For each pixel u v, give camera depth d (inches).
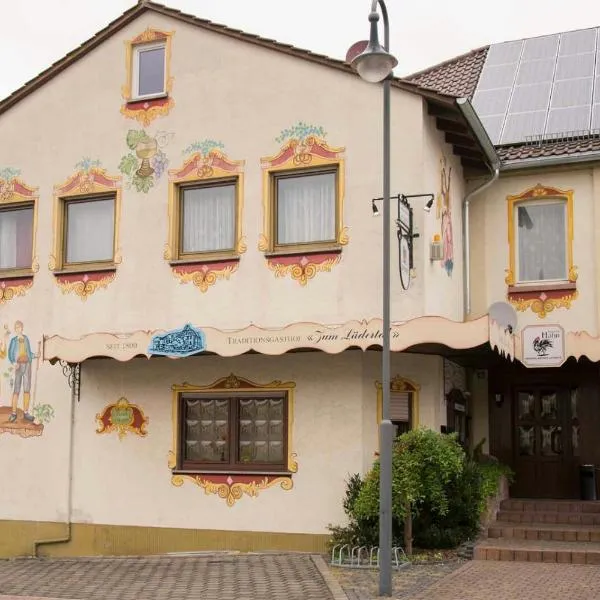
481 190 658.2
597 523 592.4
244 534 590.2
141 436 624.4
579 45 843.4
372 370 580.7
